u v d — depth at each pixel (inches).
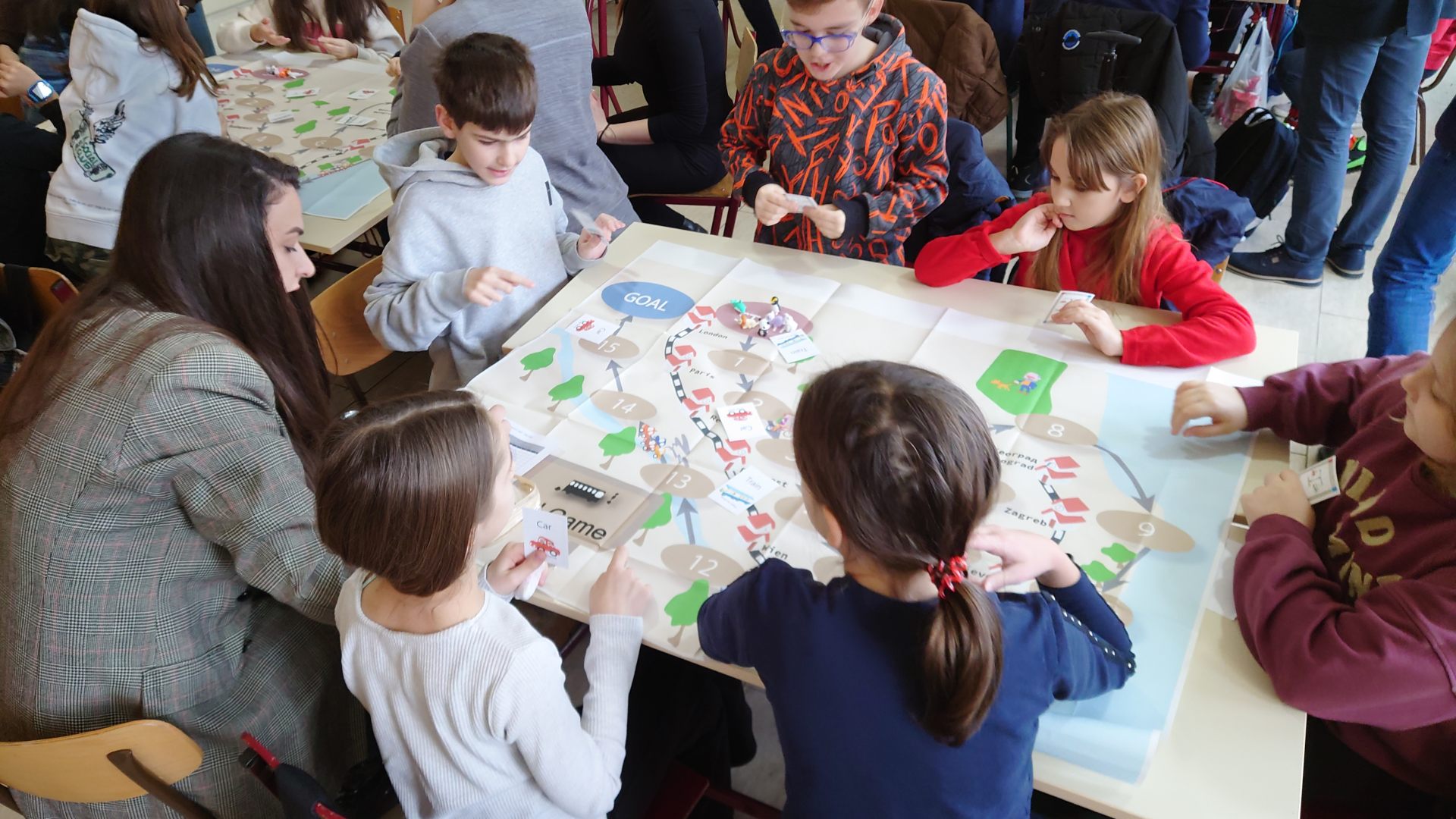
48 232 94.5
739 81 113.0
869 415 33.3
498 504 40.4
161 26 89.5
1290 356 60.3
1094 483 51.2
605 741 42.4
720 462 54.1
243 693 51.1
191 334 44.3
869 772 35.5
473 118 64.9
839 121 77.3
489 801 42.2
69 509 43.9
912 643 34.9
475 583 41.3
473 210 72.2
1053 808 51.4
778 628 37.9
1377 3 98.7
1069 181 64.0
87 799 44.6
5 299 78.6
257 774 44.3
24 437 44.2
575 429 57.1
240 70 121.1
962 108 132.0
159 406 42.6
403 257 71.6
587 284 72.0
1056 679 36.9
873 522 33.4
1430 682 36.5
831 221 71.9
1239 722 39.3
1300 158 115.7
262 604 53.6
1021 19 145.6
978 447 33.8
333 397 111.0
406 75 83.1
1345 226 122.6
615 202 98.0
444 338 76.4
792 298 69.2
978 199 96.2
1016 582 40.2
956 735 32.6
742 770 72.3
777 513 50.4
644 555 48.4
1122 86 113.3
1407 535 42.0
